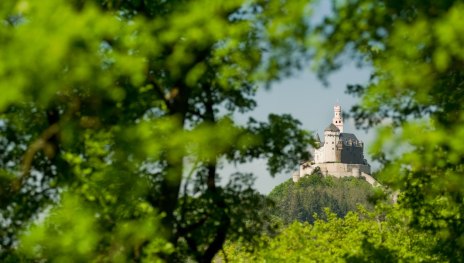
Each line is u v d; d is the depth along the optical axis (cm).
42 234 1766
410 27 2059
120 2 2092
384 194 3158
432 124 2370
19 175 2156
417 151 2248
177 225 2575
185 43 2000
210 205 2628
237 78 2306
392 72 2166
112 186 1908
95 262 1903
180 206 2602
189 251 2675
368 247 3303
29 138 2317
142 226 1898
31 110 2155
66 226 1834
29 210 2331
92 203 1919
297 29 2170
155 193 2247
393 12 2167
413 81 2144
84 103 2030
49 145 2103
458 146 2045
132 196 1945
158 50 1952
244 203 2725
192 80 2083
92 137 1989
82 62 1684
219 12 2005
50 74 1625
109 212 1908
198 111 2603
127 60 1836
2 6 1617
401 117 2444
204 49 2141
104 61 1869
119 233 1892
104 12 1972
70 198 1861
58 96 1980
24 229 2255
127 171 1938
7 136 2314
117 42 1914
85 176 1916
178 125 2089
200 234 2678
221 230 2691
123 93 1925
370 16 2191
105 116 2077
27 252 1828
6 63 1541
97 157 2002
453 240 3102
